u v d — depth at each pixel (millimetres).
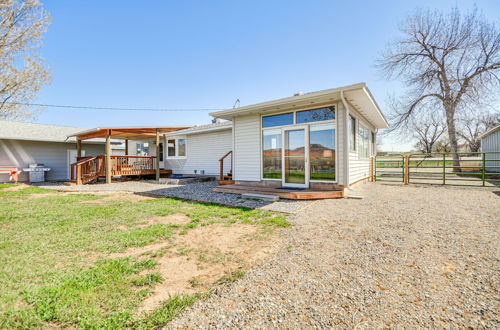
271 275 2463
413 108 18750
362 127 9734
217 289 2215
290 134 7738
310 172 7375
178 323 1750
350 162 7523
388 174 14570
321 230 3924
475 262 2637
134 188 9953
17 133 14164
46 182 13469
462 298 1987
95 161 12406
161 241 3531
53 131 16219
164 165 15945
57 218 4875
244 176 8867
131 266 2656
